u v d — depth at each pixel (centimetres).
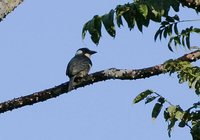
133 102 995
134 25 987
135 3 977
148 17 985
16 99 1041
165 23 1041
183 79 980
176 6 980
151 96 987
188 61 1038
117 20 977
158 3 974
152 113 986
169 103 982
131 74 1055
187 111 972
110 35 985
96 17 984
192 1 970
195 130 966
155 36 1052
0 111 1042
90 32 984
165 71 1014
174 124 970
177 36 1045
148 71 1036
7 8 760
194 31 1037
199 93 973
